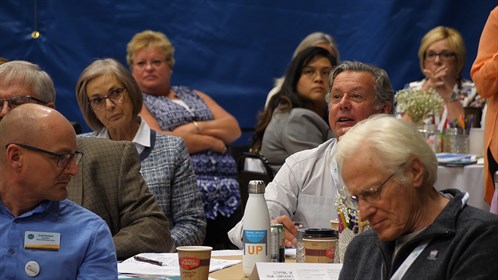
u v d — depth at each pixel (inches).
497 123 367.2
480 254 167.0
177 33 583.2
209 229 458.6
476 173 391.5
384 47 608.4
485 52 372.2
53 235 201.5
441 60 519.5
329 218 283.4
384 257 182.9
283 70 599.8
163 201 322.0
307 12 601.6
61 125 201.0
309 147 432.1
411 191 173.0
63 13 566.9
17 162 198.4
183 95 513.7
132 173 289.6
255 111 596.7
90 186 283.9
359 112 277.0
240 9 591.2
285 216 263.4
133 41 505.0
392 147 171.3
